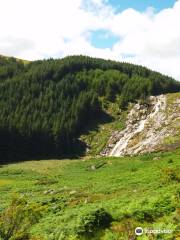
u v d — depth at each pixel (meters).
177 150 77.19
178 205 25.88
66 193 51.12
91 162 89.75
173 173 38.28
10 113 139.88
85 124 146.75
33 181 73.81
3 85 168.50
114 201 34.19
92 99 155.00
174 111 127.69
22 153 126.62
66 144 132.75
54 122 139.12
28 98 157.00
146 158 76.69
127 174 58.41
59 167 91.00
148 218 25.27
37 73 184.88
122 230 24.28
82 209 34.25
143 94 160.75
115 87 178.62
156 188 36.59
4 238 24.30
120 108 154.75
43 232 28.55
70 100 158.75
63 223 29.30
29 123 132.38
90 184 57.19
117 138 128.12
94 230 25.19
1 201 50.69
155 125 121.75
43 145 131.38
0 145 122.44
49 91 167.12
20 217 24.94
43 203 42.53
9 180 78.38
